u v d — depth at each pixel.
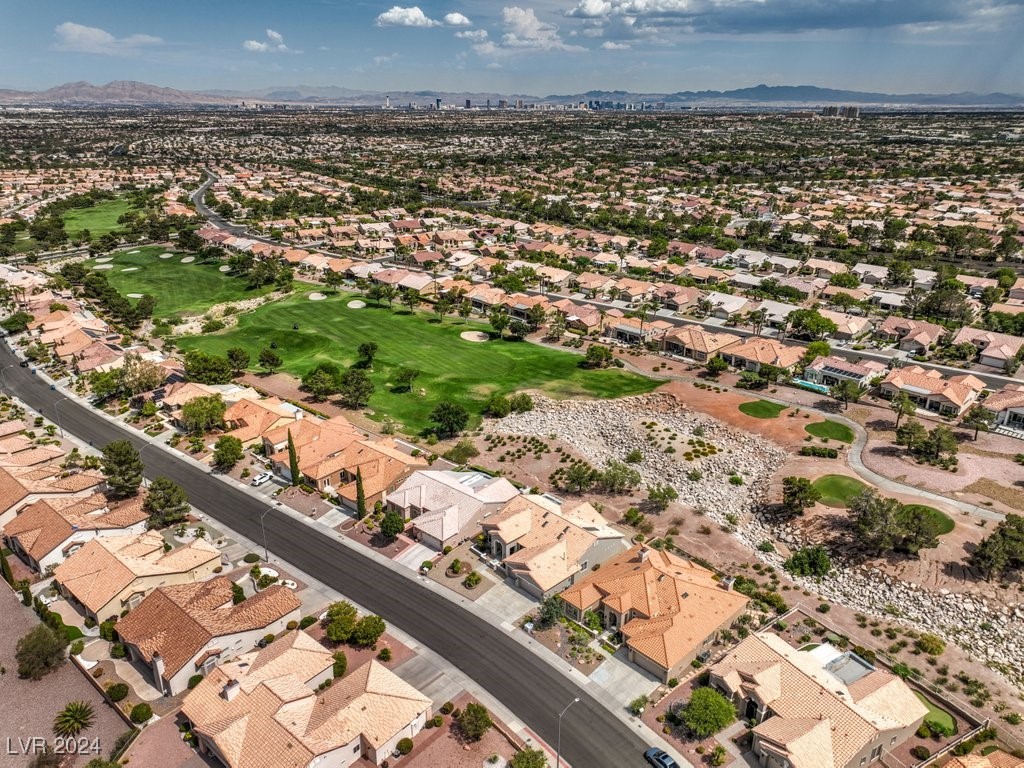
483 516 93.94
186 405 120.44
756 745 60.38
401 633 75.50
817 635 75.31
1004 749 61.06
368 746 58.97
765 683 64.50
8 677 69.50
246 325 182.25
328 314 190.88
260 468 111.44
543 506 92.56
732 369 149.75
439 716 64.06
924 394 127.38
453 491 96.31
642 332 168.25
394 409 134.12
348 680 64.75
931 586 80.81
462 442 117.69
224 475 109.50
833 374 139.88
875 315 184.62
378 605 79.94
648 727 63.56
